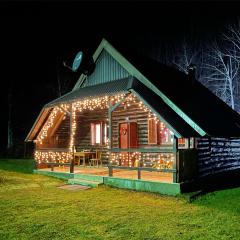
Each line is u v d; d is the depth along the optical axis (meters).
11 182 15.09
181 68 30.72
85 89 18.27
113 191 12.99
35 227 8.14
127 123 18.16
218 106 20.20
